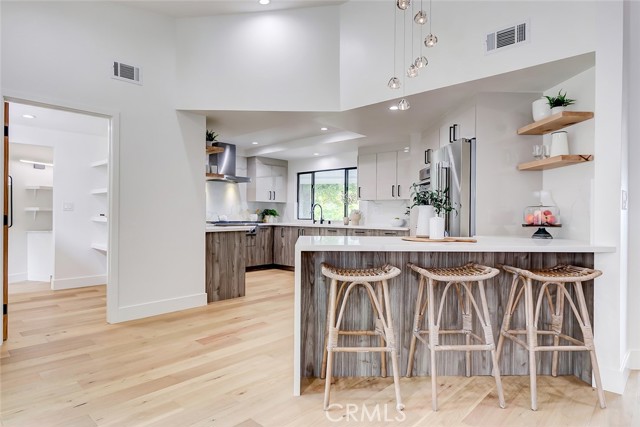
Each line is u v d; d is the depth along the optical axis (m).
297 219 7.43
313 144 5.82
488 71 2.75
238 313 3.67
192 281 3.89
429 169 4.17
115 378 2.23
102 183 5.22
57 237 4.79
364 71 3.45
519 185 3.20
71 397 2.00
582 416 1.87
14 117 4.23
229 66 3.70
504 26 2.68
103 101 3.22
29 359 2.50
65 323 3.31
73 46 3.05
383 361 2.32
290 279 5.57
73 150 4.95
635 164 2.46
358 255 2.33
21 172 5.43
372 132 4.81
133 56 3.42
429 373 2.35
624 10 2.34
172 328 3.18
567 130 2.90
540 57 2.52
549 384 2.24
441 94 3.17
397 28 3.23
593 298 2.27
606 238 2.20
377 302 2.03
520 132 3.10
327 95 3.65
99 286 5.02
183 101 3.71
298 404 1.96
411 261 2.35
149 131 3.53
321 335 2.33
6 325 2.85
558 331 2.26
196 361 2.49
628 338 2.45
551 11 2.48
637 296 2.45
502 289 2.39
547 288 2.37
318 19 3.64
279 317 3.54
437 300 2.34
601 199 2.22
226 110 3.71
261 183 7.03
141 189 3.48
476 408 1.94
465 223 3.21
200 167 3.93
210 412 1.87
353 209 6.62
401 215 5.86
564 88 2.89
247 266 6.33
